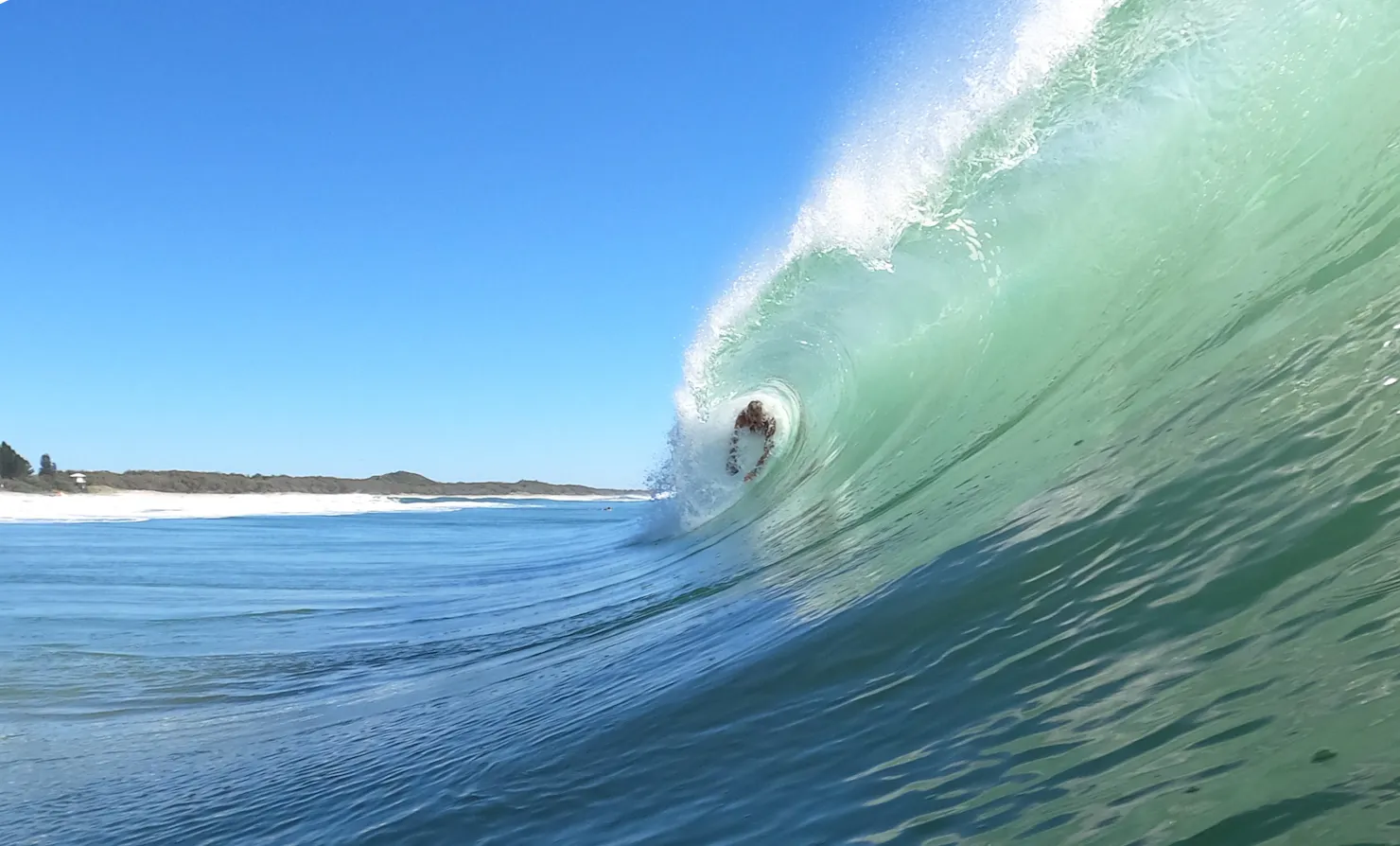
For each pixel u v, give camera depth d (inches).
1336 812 65.4
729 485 557.3
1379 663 80.9
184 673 326.6
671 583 365.4
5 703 290.2
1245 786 72.6
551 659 263.4
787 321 470.3
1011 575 146.9
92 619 457.4
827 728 124.6
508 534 1331.2
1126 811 76.5
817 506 361.7
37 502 2038.6
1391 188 171.8
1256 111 222.1
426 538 1222.3
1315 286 169.3
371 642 372.5
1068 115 279.4
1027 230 296.7
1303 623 94.0
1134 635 110.5
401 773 170.2
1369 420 123.5
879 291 378.0
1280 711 81.0
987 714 109.2
